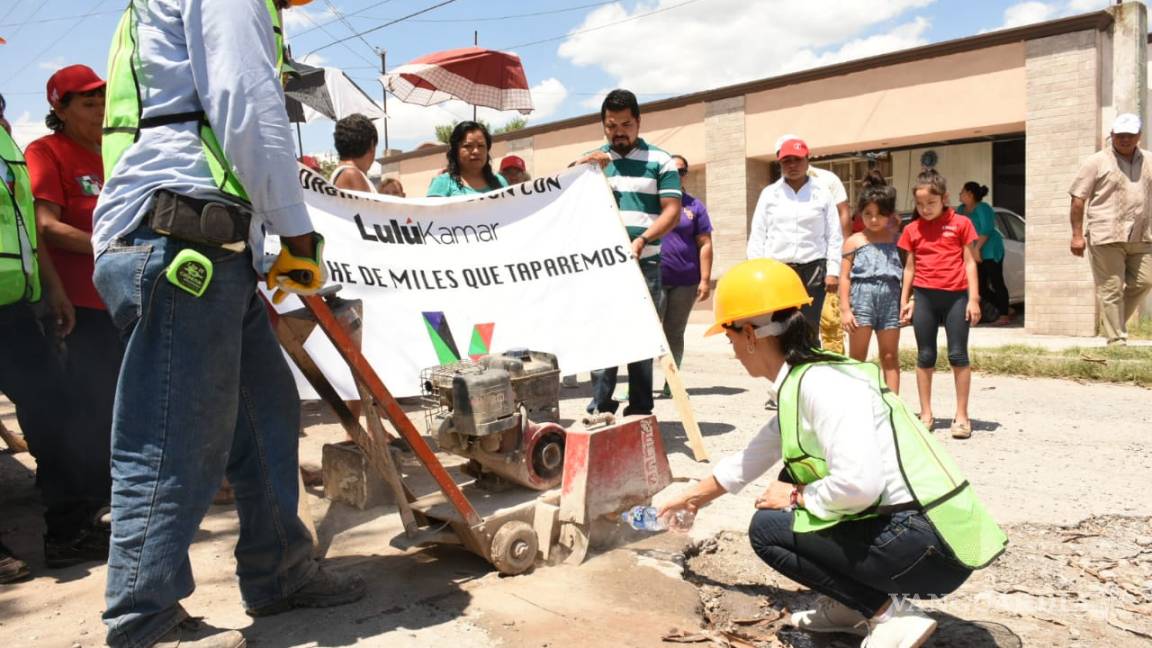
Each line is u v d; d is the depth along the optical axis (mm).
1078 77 11680
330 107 9938
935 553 2658
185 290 2568
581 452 3658
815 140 14523
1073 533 4102
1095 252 9539
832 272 6469
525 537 3539
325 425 6383
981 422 6453
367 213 5316
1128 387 7801
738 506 4488
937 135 13391
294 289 2754
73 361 4016
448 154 6566
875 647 2791
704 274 7551
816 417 2688
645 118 16750
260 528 3070
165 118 2621
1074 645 3068
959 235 5926
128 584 2619
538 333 5461
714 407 7145
